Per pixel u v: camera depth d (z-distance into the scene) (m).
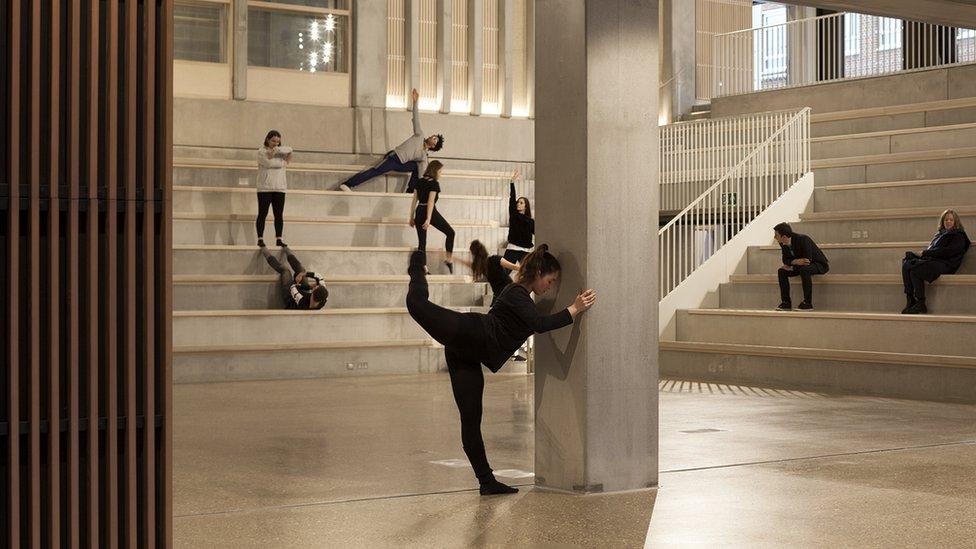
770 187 16.89
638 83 6.65
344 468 7.62
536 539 5.55
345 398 11.83
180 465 7.77
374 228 17.48
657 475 6.86
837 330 13.12
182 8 18.55
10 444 3.59
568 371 6.66
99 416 3.77
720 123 18.41
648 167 6.71
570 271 6.61
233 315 14.12
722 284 15.23
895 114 18.05
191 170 17.98
